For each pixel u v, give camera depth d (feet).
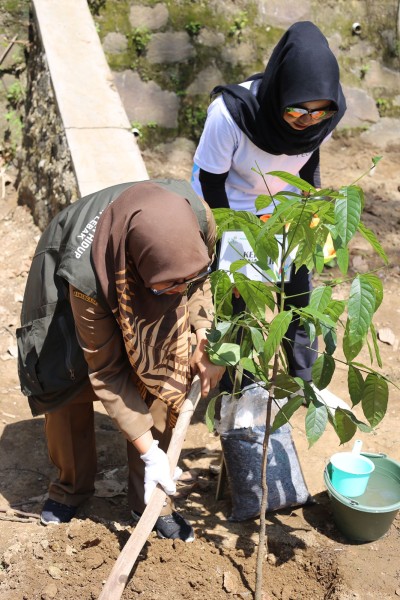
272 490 10.91
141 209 7.64
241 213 9.05
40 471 12.15
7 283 17.11
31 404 10.25
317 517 11.05
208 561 10.00
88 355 8.70
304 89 10.21
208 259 7.70
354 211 7.50
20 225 19.17
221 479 11.35
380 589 9.68
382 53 22.88
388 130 22.95
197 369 9.70
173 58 21.29
